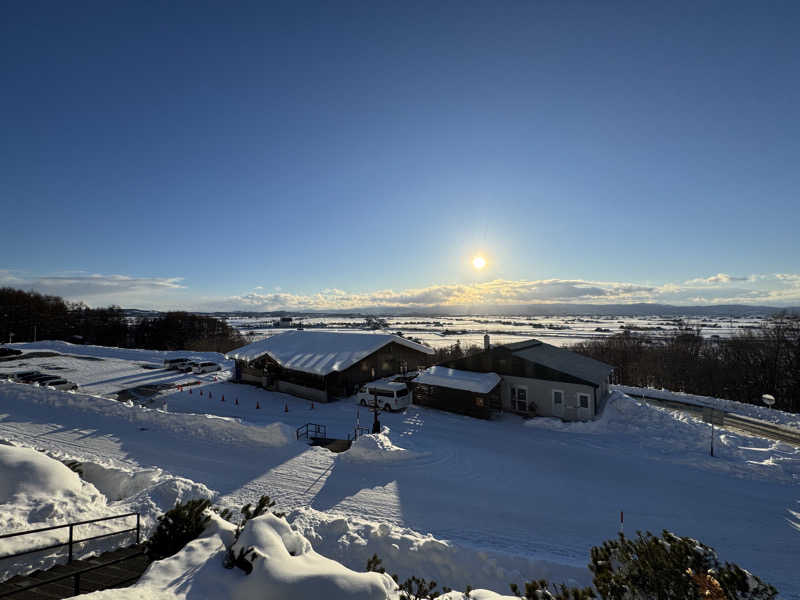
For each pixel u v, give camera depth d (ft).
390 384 99.55
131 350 188.85
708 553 21.29
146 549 26.58
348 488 53.52
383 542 36.65
